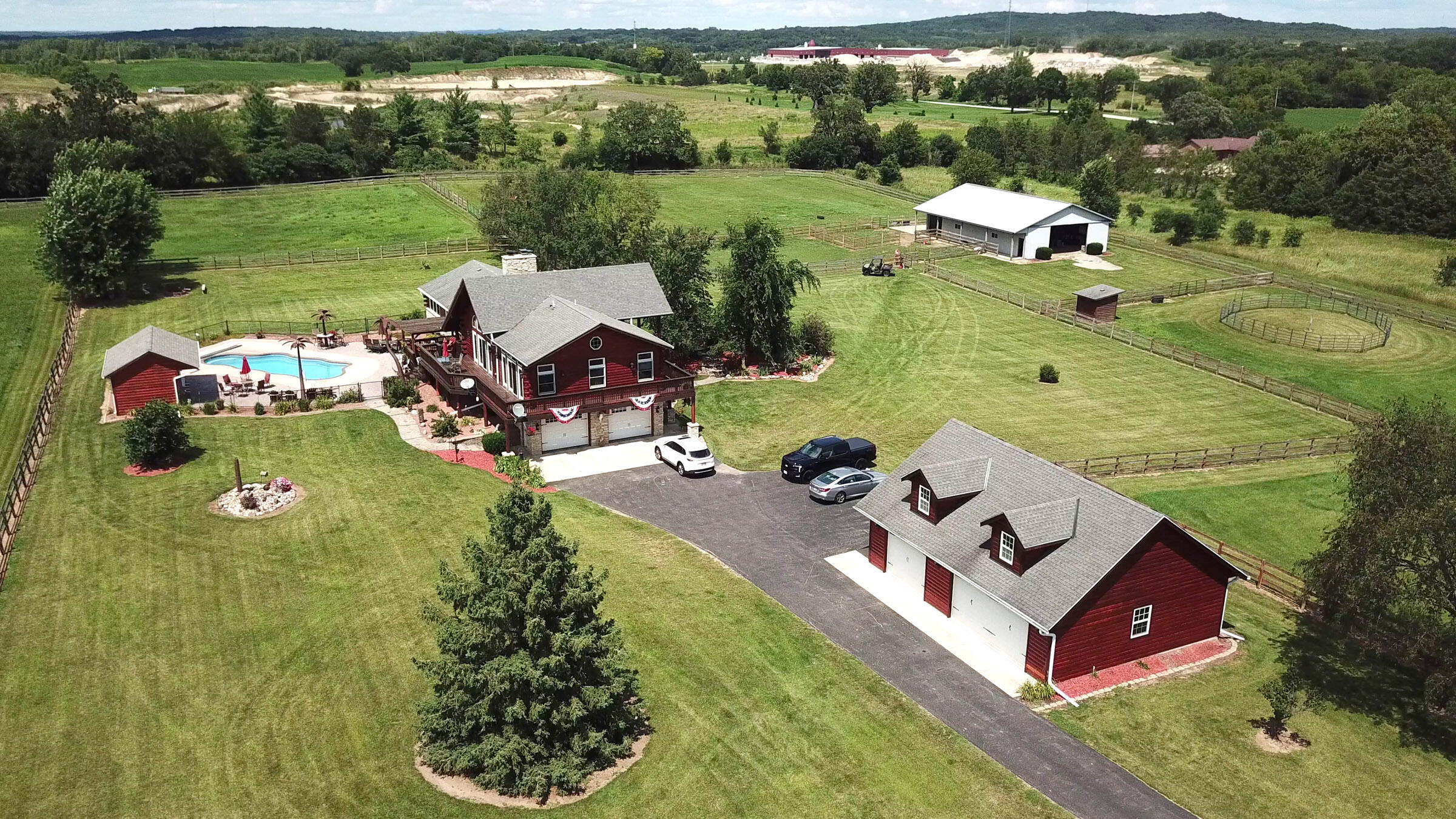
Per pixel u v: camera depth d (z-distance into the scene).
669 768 27.23
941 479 36.81
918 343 72.12
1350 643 35.19
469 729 26.52
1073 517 33.66
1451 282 88.00
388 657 31.92
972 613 34.88
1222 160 159.50
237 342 68.44
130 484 45.41
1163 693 31.73
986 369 66.81
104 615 34.28
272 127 134.62
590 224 74.56
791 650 33.44
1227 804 26.72
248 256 92.62
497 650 26.17
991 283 89.69
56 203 74.81
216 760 27.11
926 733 29.27
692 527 42.97
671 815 25.44
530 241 83.12
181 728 28.42
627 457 51.12
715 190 133.00
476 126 154.25
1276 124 174.50
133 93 121.19
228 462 48.28
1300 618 36.84
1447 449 31.25
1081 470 49.97
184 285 83.38
